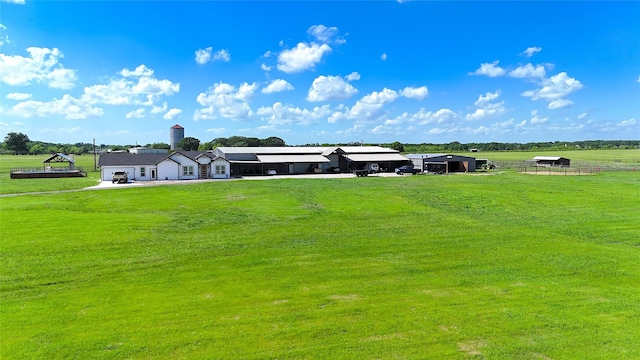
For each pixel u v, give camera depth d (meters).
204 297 11.89
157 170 59.38
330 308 11.05
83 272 14.20
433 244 18.61
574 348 8.84
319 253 16.95
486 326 9.92
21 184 48.22
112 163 57.53
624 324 10.01
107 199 34.59
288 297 11.91
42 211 27.36
